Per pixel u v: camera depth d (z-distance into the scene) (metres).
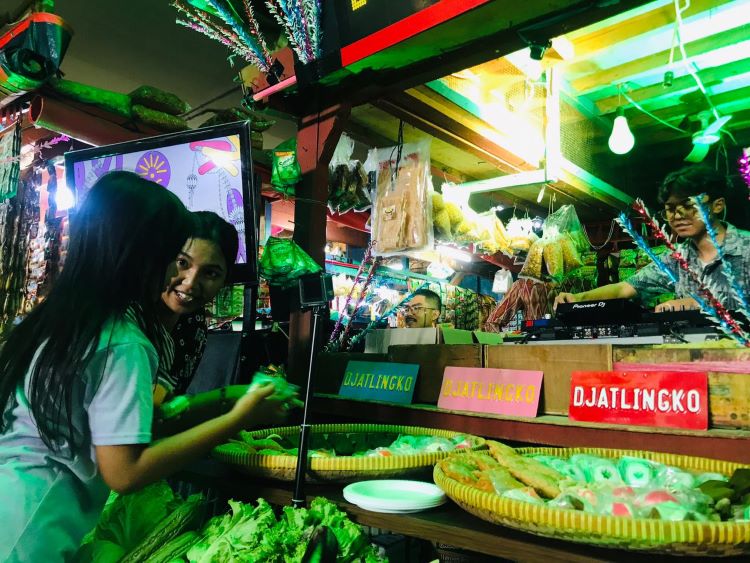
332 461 1.36
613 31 3.19
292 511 1.27
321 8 2.19
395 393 2.02
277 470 1.41
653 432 1.41
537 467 1.27
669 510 0.98
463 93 2.99
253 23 2.43
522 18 1.81
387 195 2.93
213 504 1.68
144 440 1.08
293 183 2.44
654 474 1.20
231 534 1.21
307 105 2.48
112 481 1.07
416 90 2.66
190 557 1.25
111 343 1.10
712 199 2.24
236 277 2.00
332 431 1.85
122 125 2.68
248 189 1.95
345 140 2.89
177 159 2.03
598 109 4.07
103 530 1.42
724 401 1.35
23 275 3.39
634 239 1.55
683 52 3.01
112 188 1.19
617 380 1.52
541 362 1.71
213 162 1.99
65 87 2.48
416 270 5.72
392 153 2.97
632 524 0.91
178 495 1.58
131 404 1.08
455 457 1.39
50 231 3.26
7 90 2.70
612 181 4.31
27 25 2.37
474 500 1.10
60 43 2.40
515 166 3.58
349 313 2.85
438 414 1.86
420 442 1.64
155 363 1.17
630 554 0.97
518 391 1.71
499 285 5.66
